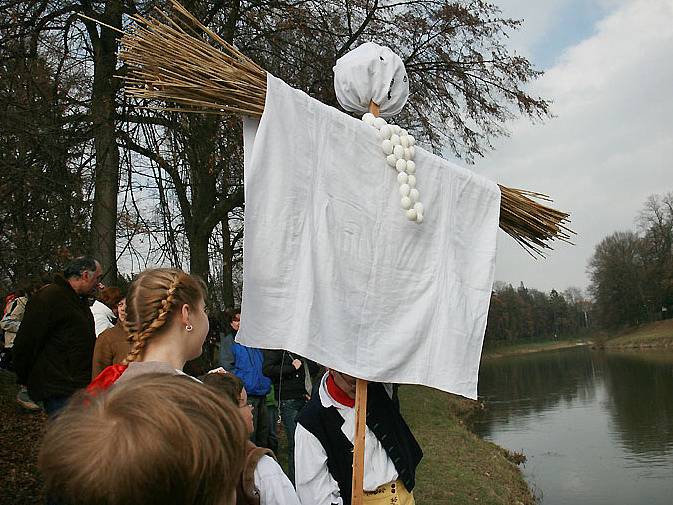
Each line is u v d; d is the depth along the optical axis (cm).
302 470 206
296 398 527
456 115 1155
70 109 706
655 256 5178
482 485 684
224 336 530
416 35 1088
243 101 183
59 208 623
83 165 698
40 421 727
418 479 663
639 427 1468
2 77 613
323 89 938
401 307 202
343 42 1045
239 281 1258
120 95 712
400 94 229
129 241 756
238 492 153
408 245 205
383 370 194
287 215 184
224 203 992
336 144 194
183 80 181
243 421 101
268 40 873
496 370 3669
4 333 682
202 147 761
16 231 611
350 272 194
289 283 183
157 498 86
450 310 209
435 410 1207
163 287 167
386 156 202
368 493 207
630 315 5325
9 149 584
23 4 709
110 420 90
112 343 308
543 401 2011
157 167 786
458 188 220
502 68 1153
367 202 199
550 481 1000
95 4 741
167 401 92
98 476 83
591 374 2939
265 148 180
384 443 210
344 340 190
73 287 377
